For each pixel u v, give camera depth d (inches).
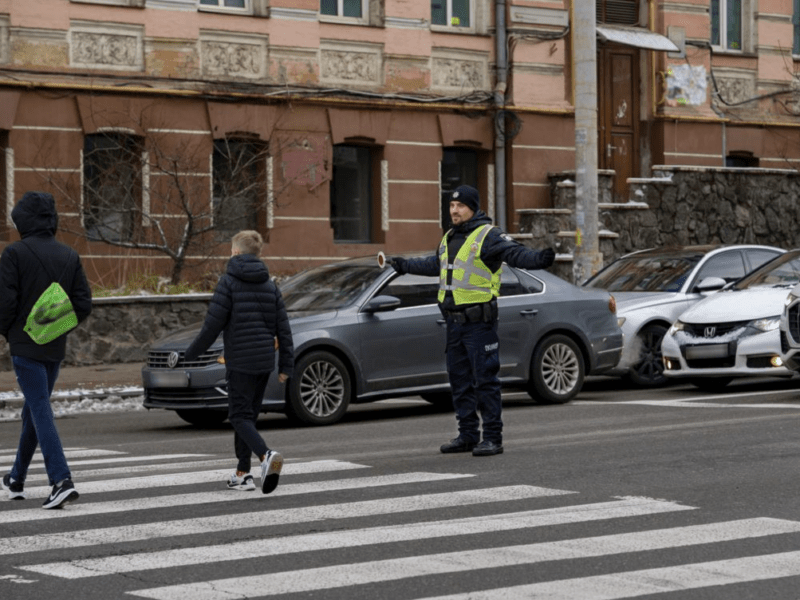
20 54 1096.8
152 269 1141.7
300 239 1217.4
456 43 1298.0
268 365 463.2
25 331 427.8
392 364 700.0
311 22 1219.9
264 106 1197.7
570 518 395.2
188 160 1151.6
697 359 770.8
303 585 316.5
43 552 360.8
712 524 382.6
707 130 1451.8
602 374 783.7
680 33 1429.6
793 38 1515.7
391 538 370.3
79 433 698.8
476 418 547.5
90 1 1121.4
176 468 523.8
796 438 551.2
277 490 457.4
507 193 1325.0
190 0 1163.3
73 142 1117.1
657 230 1298.0
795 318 705.0
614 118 1417.3
